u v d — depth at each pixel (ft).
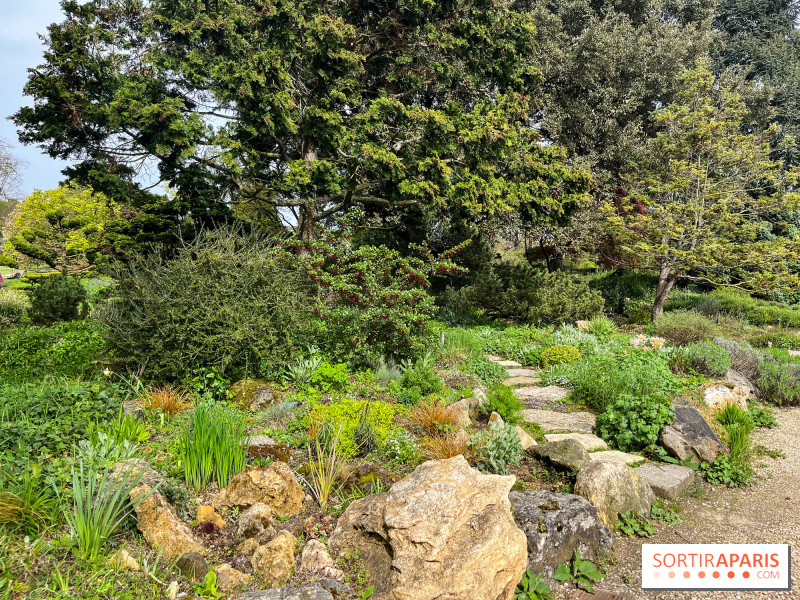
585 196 51.55
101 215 71.87
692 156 60.23
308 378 23.00
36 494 11.07
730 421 24.79
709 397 27.07
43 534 10.24
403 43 53.57
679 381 27.94
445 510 10.53
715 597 12.31
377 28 54.08
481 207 45.24
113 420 16.22
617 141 68.54
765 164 56.39
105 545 10.39
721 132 57.06
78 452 13.51
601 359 30.55
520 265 56.65
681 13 83.25
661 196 63.16
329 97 47.60
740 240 64.59
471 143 45.09
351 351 27.09
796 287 59.41
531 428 21.98
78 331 35.32
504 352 39.65
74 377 24.86
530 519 12.97
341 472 14.33
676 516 16.34
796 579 13.11
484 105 48.52
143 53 49.29
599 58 66.74
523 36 54.39
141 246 49.24
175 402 19.71
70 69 43.01
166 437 16.92
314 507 13.26
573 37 69.77
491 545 10.08
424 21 51.93
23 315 46.19
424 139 45.80
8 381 23.68
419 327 29.25
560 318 51.39
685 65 70.74
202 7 46.21
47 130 41.88
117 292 25.00
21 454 12.83
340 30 44.96
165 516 10.96
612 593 12.23
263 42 46.19
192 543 10.92
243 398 21.29
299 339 27.07
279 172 51.78
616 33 67.56
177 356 22.29
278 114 43.37
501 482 11.55
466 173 47.01
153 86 45.21
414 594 9.60
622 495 15.60
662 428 20.42
